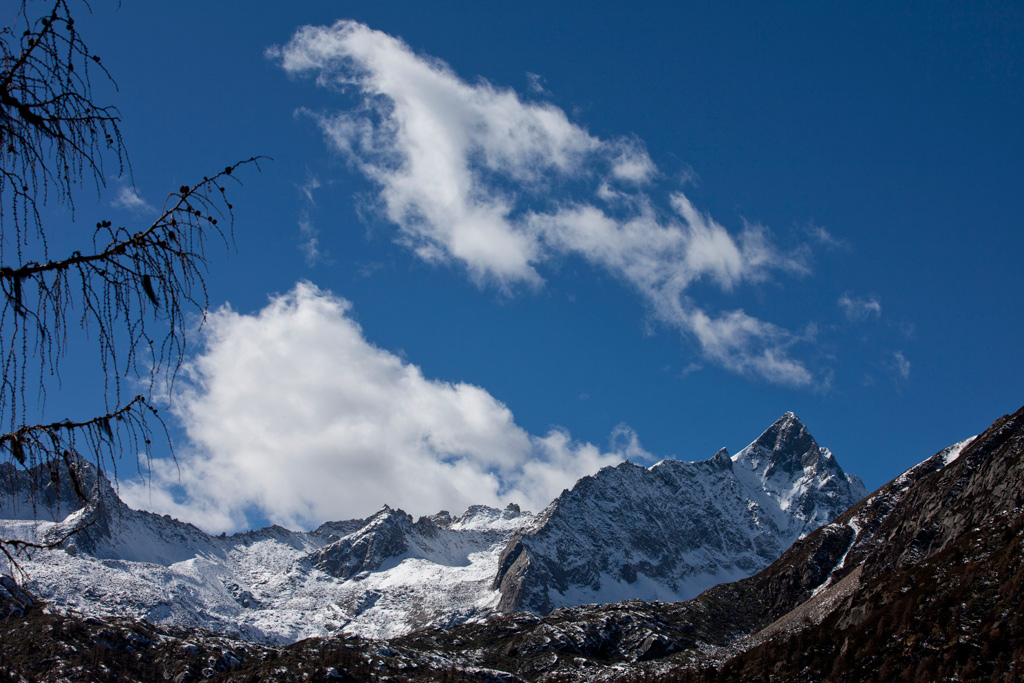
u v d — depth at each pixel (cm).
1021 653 9781
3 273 1312
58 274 1352
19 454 1292
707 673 15112
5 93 1302
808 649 13838
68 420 1317
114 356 1334
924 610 12219
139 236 1385
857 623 13762
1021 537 12056
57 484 1316
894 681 11119
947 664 10538
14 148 1309
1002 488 15150
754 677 13838
